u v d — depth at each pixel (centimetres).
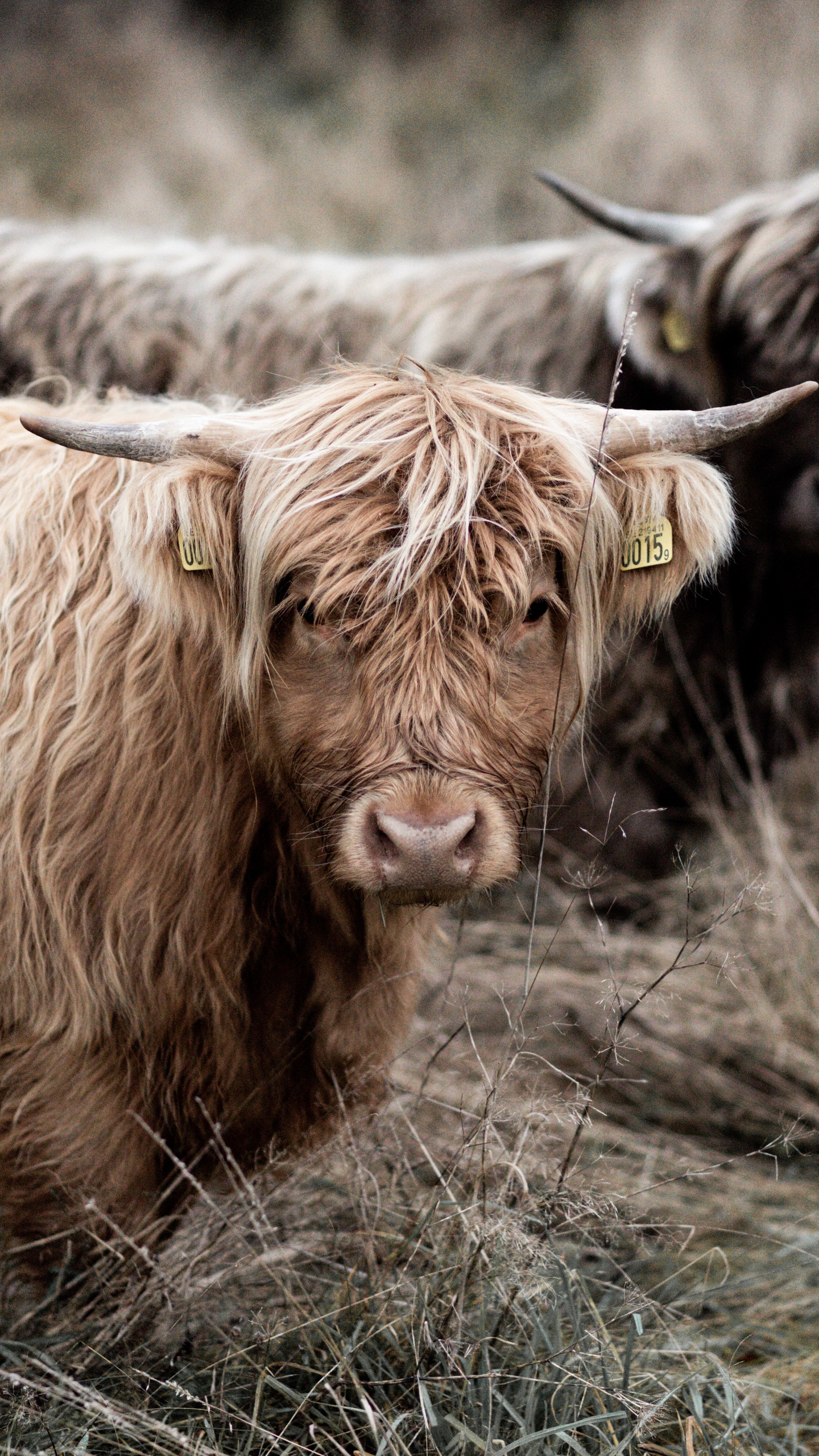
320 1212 533
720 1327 538
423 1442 428
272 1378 434
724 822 838
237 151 2022
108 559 494
